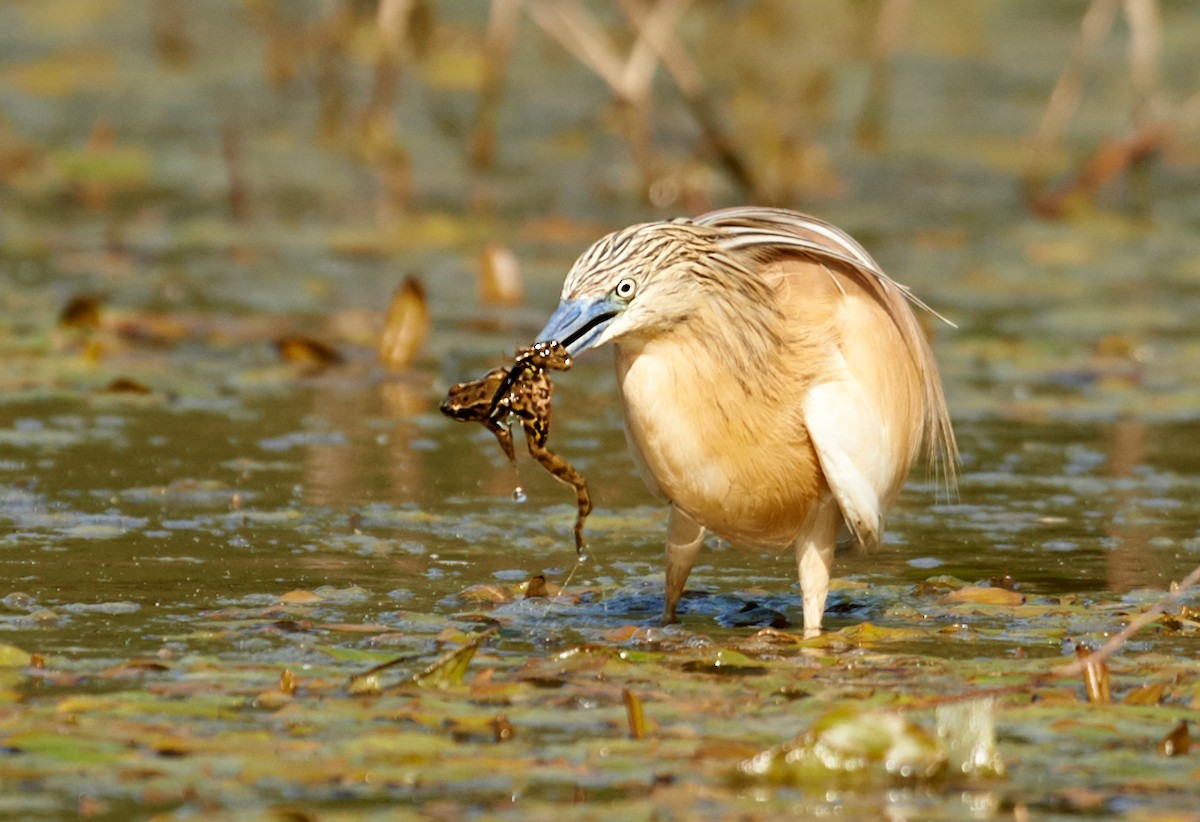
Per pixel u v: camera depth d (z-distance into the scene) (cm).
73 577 1191
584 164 3080
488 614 1131
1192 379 1952
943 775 830
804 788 816
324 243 2533
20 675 948
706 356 1097
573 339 1062
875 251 2570
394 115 3347
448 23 3928
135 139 3150
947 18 4325
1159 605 974
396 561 1263
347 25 3409
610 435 1708
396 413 1759
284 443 1622
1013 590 1222
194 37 4000
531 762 828
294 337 1950
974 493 1519
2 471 1482
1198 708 922
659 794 800
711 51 3822
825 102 3456
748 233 1154
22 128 3159
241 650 1027
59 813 765
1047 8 4522
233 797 787
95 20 4178
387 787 804
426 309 1938
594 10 3850
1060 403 1844
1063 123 3400
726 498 1129
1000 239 2703
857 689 953
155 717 884
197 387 1817
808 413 1123
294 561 1252
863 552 1206
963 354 2031
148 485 1454
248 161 3034
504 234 2627
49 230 2589
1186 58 3972
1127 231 2802
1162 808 790
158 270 2372
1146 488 1530
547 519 1398
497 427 1086
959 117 3528
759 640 1080
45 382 1795
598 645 1010
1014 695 955
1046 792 811
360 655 1009
